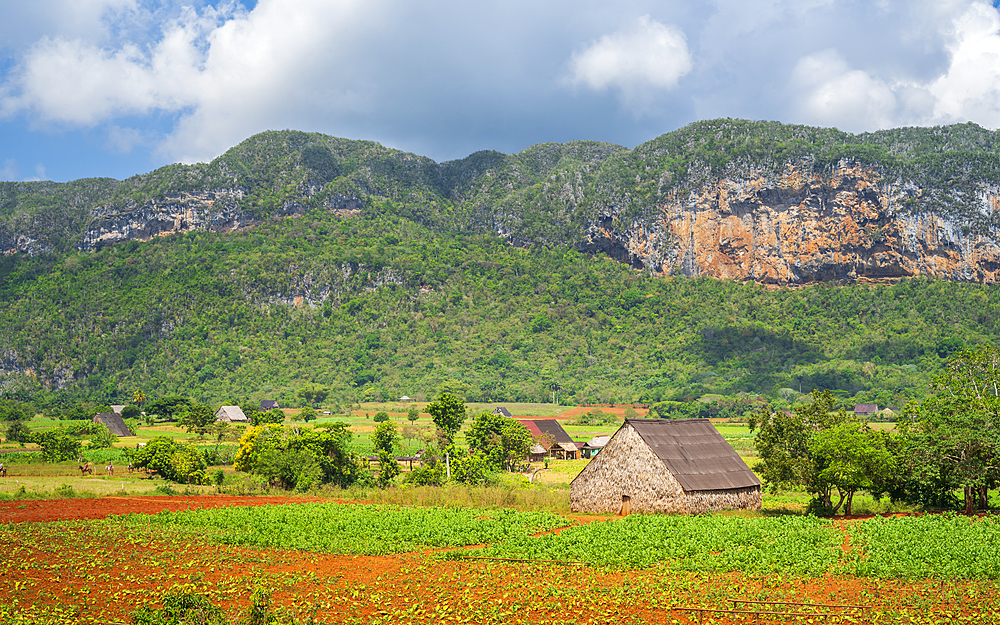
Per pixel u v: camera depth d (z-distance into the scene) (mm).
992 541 38531
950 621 26125
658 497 55875
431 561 37406
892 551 36594
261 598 25500
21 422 158000
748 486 58281
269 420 166750
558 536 43688
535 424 136125
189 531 46656
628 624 26734
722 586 31125
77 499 66125
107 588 31938
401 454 114188
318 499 68250
